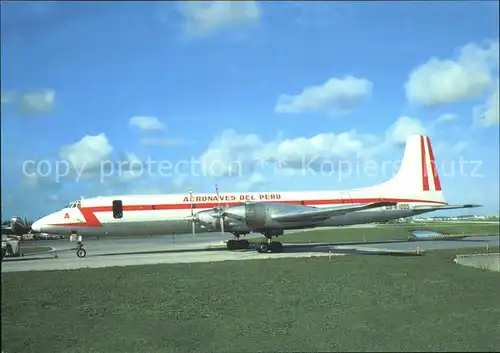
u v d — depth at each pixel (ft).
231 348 30.76
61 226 97.19
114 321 38.96
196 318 39.06
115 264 78.28
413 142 118.52
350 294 45.78
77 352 31.76
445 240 134.62
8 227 135.54
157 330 36.06
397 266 64.95
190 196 102.99
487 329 31.60
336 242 132.98
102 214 98.37
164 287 52.65
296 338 31.86
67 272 66.54
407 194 115.34
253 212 91.76
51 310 43.14
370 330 32.24
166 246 134.72
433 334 30.42
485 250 91.30
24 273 66.64
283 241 140.77
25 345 33.14
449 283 51.03
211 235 222.07
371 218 110.63
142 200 100.83
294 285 51.60
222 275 60.18
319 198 107.86
